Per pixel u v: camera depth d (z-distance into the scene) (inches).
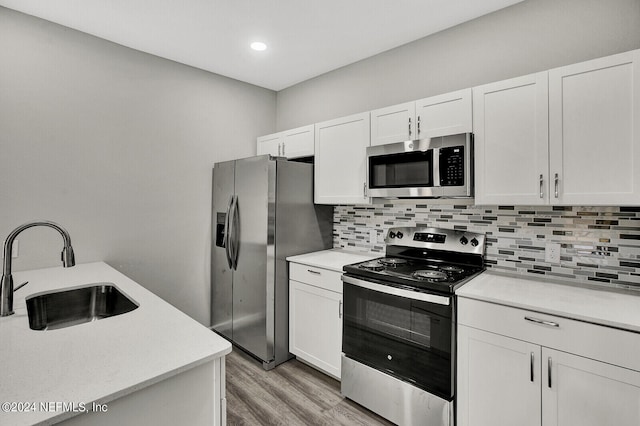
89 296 73.5
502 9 84.7
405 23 91.7
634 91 58.6
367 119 97.9
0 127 83.4
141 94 107.7
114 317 52.2
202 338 44.9
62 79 92.4
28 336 44.9
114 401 33.8
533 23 80.0
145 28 94.2
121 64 103.3
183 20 90.1
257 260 105.4
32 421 28.3
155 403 36.9
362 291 83.5
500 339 63.0
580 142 63.9
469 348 66.9
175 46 104.9
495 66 85.9
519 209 82.7
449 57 94.0
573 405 55.5
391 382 77.0
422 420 71.9
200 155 122.6
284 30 95.5
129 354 40.1
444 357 68.7
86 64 96.6
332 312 93.6
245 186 109.8
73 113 94.3
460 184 77.1
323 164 111.1
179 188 117.2
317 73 126.9
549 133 67.4
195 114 121.0
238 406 84.2
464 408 67.7
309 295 100.5
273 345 104.3
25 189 87.0
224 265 118.6
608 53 70.9
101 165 99.5
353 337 85.6
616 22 70.1
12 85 84.9
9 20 84.4
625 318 52.6
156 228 111.6
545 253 79.0
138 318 52.0
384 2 82.1
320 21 90.7
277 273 105.3
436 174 80.6
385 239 105.8
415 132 87.2
